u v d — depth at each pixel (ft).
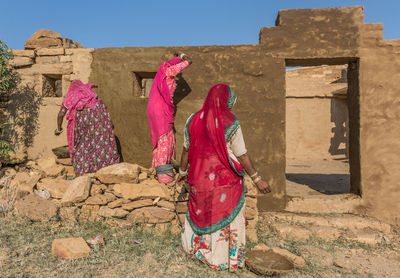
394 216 15.76
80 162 14.93
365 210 15.98
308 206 16.07
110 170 13.69
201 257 10.17
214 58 16.55
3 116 18.19
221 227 9.80
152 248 11.21
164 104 14.57
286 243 13.10
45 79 18.42
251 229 13.33
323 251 12.35
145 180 14.14
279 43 16.15
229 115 9.78
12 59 17.89
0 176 15.08
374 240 13.58
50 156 17.93
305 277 10.26
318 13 15.97
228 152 9.78
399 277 10.75
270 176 16.19
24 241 11.00
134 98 17.07
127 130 17.16
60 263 9.67
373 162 15.90
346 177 27.40
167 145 14.61
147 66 16.97
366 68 15.83
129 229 12.78
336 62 17.01
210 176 9.86
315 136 46.91
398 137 15.70
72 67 17.74
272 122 16.19
